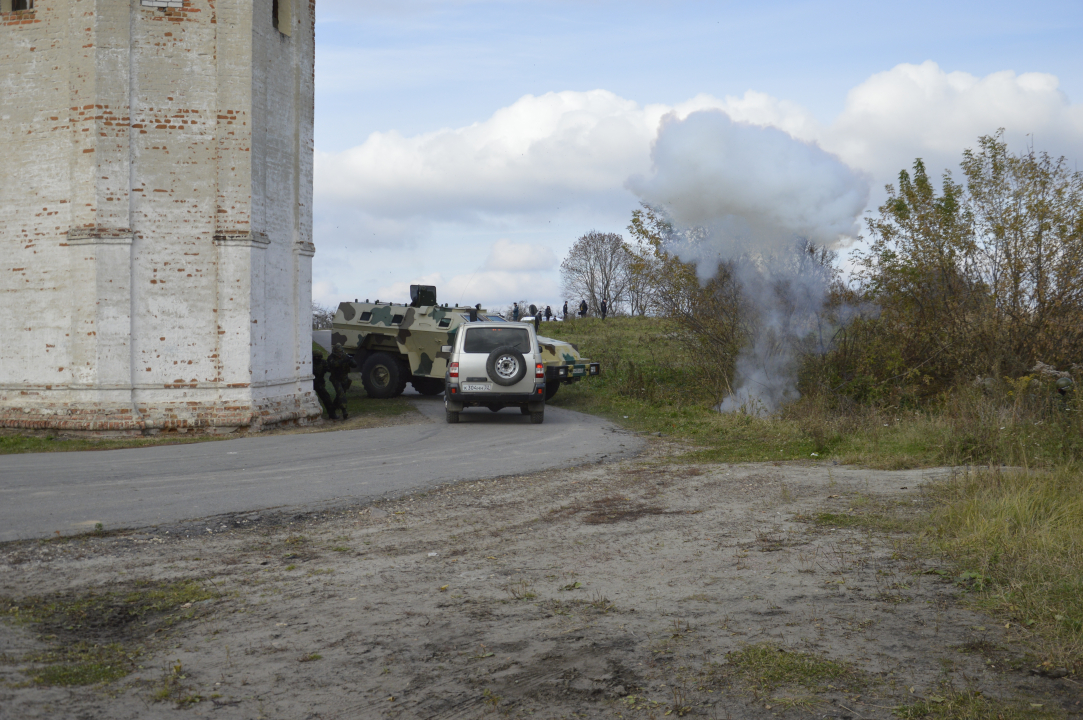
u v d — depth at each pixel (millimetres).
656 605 5105
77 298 13961
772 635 4520
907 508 7629
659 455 11617
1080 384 13250
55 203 14117
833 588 5348
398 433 14180
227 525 7379
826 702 3686
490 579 5750
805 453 11453
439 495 8742
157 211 14180
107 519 7512
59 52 14102
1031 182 15273
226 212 14445
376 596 5383
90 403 13891
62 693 3924
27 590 5547
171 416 14055
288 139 15758
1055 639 4316
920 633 4500
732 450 11961
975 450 10359
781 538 6734
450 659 4289
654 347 26500
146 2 14109
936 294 15984
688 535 6945
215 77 14414
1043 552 5762
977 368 15016
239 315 14500
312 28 16391
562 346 19422
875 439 11836
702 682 3932
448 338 19641
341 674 4125
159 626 4875
